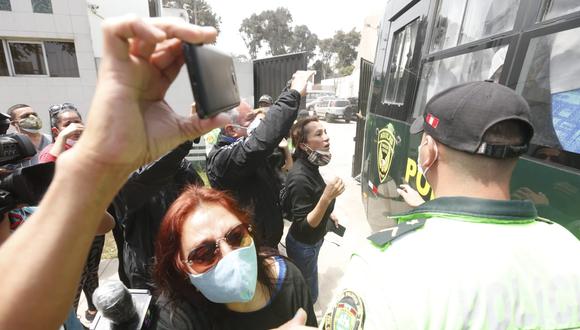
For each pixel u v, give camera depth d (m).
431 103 0.87
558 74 1.35
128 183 1.56
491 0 1.84
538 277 0.67
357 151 6.81
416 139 2.46
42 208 0.46
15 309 0.44
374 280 0.69
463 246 0.69
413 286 0.65
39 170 0.85
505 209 0.74
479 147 0.74
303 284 1.33
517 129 0.74
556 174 1.29
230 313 1.19
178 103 5.00
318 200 2.26
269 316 1.22
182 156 1.61
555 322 0.64
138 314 1.13
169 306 1.16
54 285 0.46
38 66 7.34
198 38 0.48
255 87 6.39
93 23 7.36
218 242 1.07
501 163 0.76
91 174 0.46
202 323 1.15
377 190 3.52
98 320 1.12
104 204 0.49
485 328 0.61
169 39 0.51
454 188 0.81
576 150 1.23
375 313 0.65
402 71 3.08
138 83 0.48
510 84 1.58
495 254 0.67
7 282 0.44
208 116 0.49
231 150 1.92
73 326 1.38
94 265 2.45
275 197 2.25
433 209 0.78
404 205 2.70
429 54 2.52
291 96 1.91
